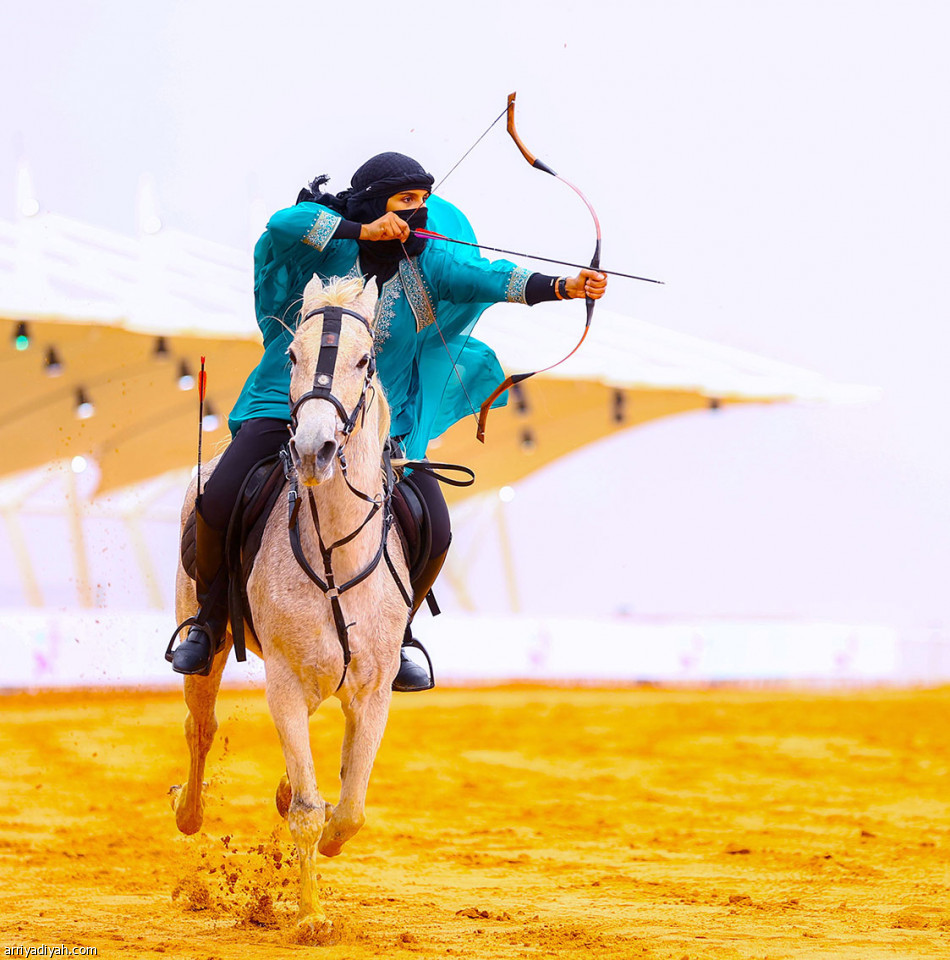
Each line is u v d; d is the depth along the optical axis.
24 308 78.56
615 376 91.94
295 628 22.05
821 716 81.50
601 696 100.50
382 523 23.05
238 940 22.28
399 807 42.62
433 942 22.00
